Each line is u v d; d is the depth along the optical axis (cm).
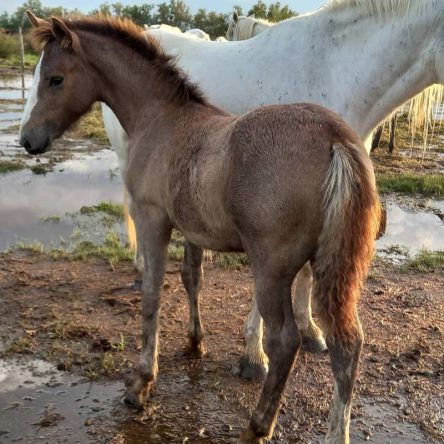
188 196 250
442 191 771
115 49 310
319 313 215
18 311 408
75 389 316
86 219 632
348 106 322
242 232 225
